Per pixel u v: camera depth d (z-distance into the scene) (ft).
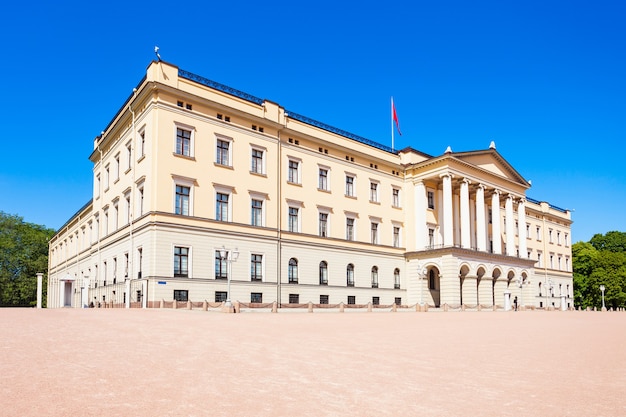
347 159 183.11
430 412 25.23
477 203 205.87
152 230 127.03
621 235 344.69
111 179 161.79
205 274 135.13
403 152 205.77
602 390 30.99
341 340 53.67
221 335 52.60
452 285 181.37
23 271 284.61
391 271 191.83
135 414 22.84
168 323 63.57
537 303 271.49
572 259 329.93
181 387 28.35
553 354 46.73
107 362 34.30
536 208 282.77
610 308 304.30
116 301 141.69
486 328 76.74
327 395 28.12
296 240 160.25
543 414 25.26
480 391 30.22
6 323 54.65
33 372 30.27
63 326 54.29
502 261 207.62
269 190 154.71
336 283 171.22
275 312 118.62
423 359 42.09
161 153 131.03
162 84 131.64
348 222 180.75
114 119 162.61
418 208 198.29
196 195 136.56
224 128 145.48
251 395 27.37
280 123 159.33
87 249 189.98
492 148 212.43
